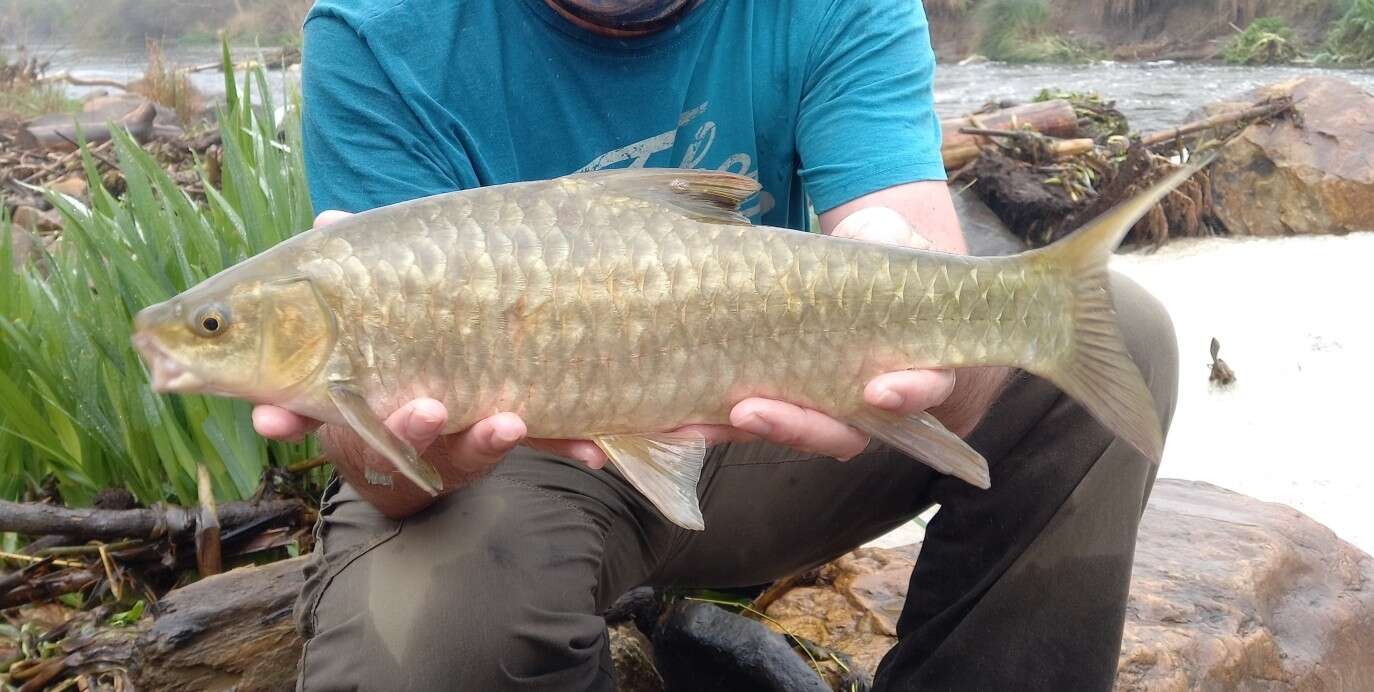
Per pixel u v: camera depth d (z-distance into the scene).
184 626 0.79
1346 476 1.38
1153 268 2.29
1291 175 2.49
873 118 0.73
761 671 0.82
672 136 0.76
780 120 0.77
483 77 0.73
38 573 0.91
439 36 0.72
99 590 0.90
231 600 0.81
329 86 0.71
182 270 0.99
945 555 0.73
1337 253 2.30
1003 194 2.38
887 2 0.75
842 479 0.75
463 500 0.63
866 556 1.03
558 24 0.73
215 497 0.97
